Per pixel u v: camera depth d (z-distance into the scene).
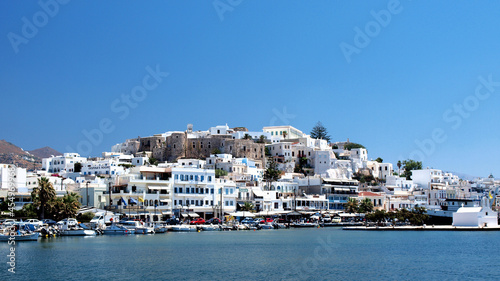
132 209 156.00
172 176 168.88
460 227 169.00
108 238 130.88
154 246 113.81
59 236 132.25
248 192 193.25
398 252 107.69
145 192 162.75
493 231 163.75
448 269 87.38
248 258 97.94
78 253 100.75
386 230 169.50
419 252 107.75
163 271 83.94
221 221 171.50
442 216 184.38
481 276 81.50
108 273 81.62
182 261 93.44
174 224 160.62
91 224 140.25
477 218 170.88
